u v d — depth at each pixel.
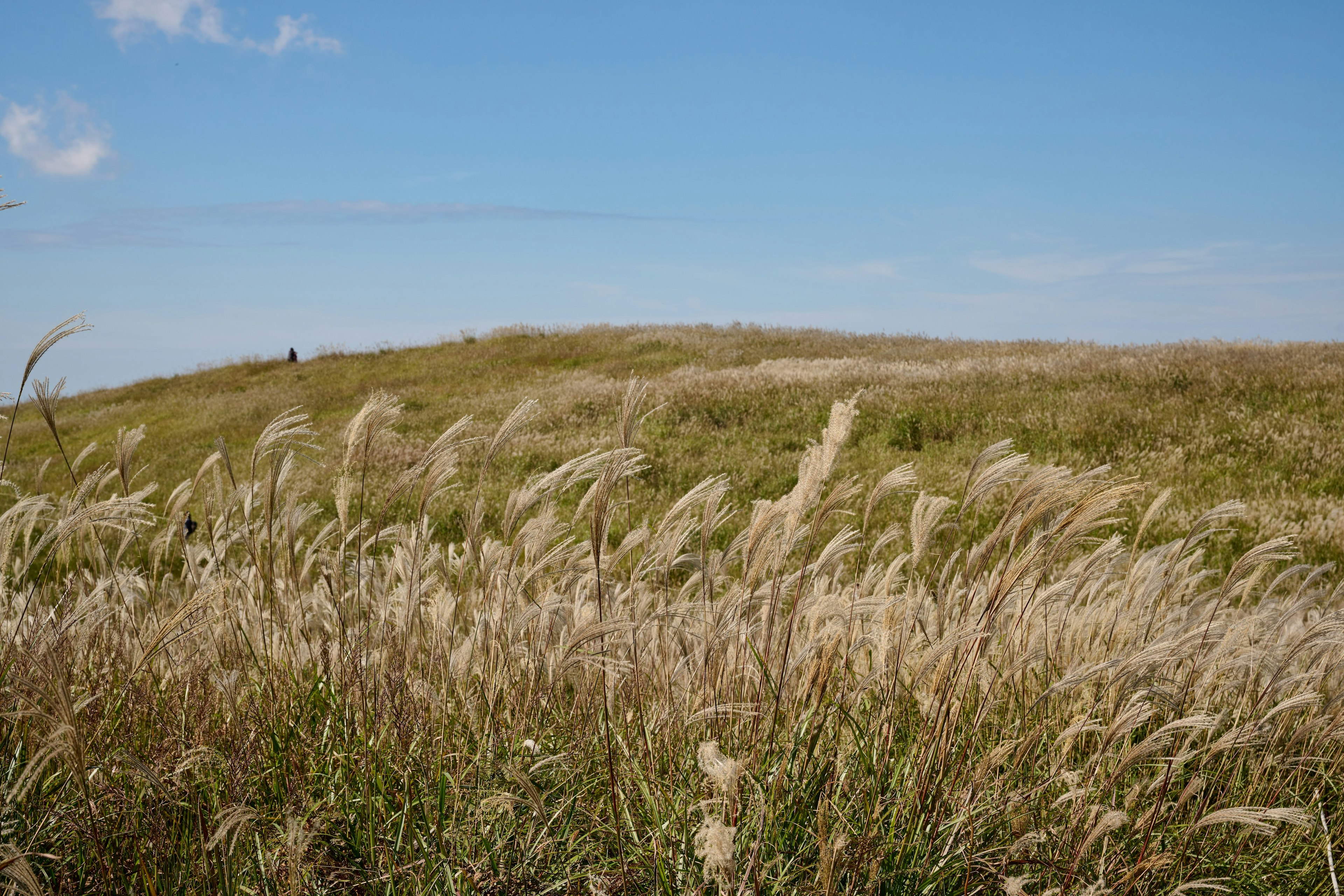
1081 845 2.13
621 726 2.69
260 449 2.75
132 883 1.96
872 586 3.35
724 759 1.58
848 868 2.00
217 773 2.31
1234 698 3.12
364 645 2.92
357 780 2.39
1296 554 3.24
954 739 2.39
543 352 28.14
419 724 2.59
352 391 23.27
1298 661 3.06
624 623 1.99
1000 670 2.59
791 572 2.76
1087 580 2.94
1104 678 2.67
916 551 2.37
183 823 2.20
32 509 2.44
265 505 3.23
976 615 2.62
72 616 2.40
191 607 2.23
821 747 2.48
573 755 2.52
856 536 2.55
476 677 2.88
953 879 2.15
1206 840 2.44
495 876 2.08
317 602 3.55
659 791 2.27
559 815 2.31
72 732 1.74
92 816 1.90
